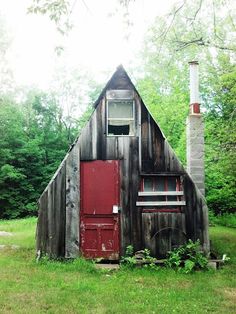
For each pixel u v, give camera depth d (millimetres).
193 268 12148
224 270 11961
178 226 12984
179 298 9055
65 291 9445
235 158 16312
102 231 13000
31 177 38625
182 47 10945
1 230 21750
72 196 13094
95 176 13172
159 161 13219
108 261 12867
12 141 38219
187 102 28234
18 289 9516
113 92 13352
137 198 13102
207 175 22438
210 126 18641
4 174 35750
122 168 13203
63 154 40125
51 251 12891
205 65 19406
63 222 13016
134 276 11203
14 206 37375
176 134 27156
